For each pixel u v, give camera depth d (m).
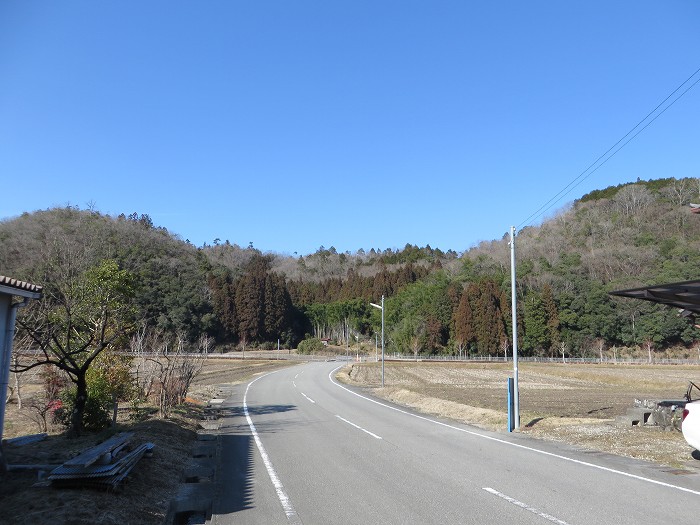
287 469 9.56
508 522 6.19
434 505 6.97
